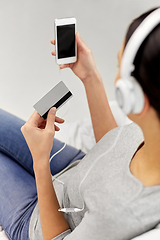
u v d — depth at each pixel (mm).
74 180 893
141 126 622
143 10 2703
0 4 2633
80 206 875
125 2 2748
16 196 1140
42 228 904
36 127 874
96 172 806
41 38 2494
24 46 2445
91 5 2711
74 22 963
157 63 516
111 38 2555
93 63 1025
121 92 557
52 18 2590
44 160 868
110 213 650
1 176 1182
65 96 929
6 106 2107
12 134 1247
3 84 2236
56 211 896
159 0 2785
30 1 2666
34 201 1131
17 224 1071
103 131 1091
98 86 1061
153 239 593
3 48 2422
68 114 2041
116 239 666
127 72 549
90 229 689
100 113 1082
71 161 1310
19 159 1255
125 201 649
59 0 2703
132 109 568
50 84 2260
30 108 2117
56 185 1104
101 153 877
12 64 2352
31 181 1218
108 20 2654
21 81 2264
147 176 668
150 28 521
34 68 2342
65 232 892
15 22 2549
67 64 1047
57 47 968
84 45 995
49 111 869
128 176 696
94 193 714
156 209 644
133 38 529
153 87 529
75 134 1584
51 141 868
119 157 797
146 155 671
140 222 641
